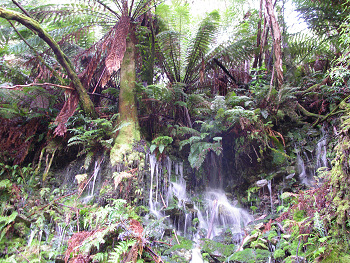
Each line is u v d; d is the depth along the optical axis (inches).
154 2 171.2
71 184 133.3
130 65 154.2
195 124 171.5
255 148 151.4
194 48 184.2
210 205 145.1
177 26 179.5
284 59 207.5
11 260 92.4
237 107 143.3
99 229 94.0
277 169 143.6
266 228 106.7
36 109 149.2
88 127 144.2
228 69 206.2
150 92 148.2
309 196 95.3
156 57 187.5
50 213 112.7
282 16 222.2
